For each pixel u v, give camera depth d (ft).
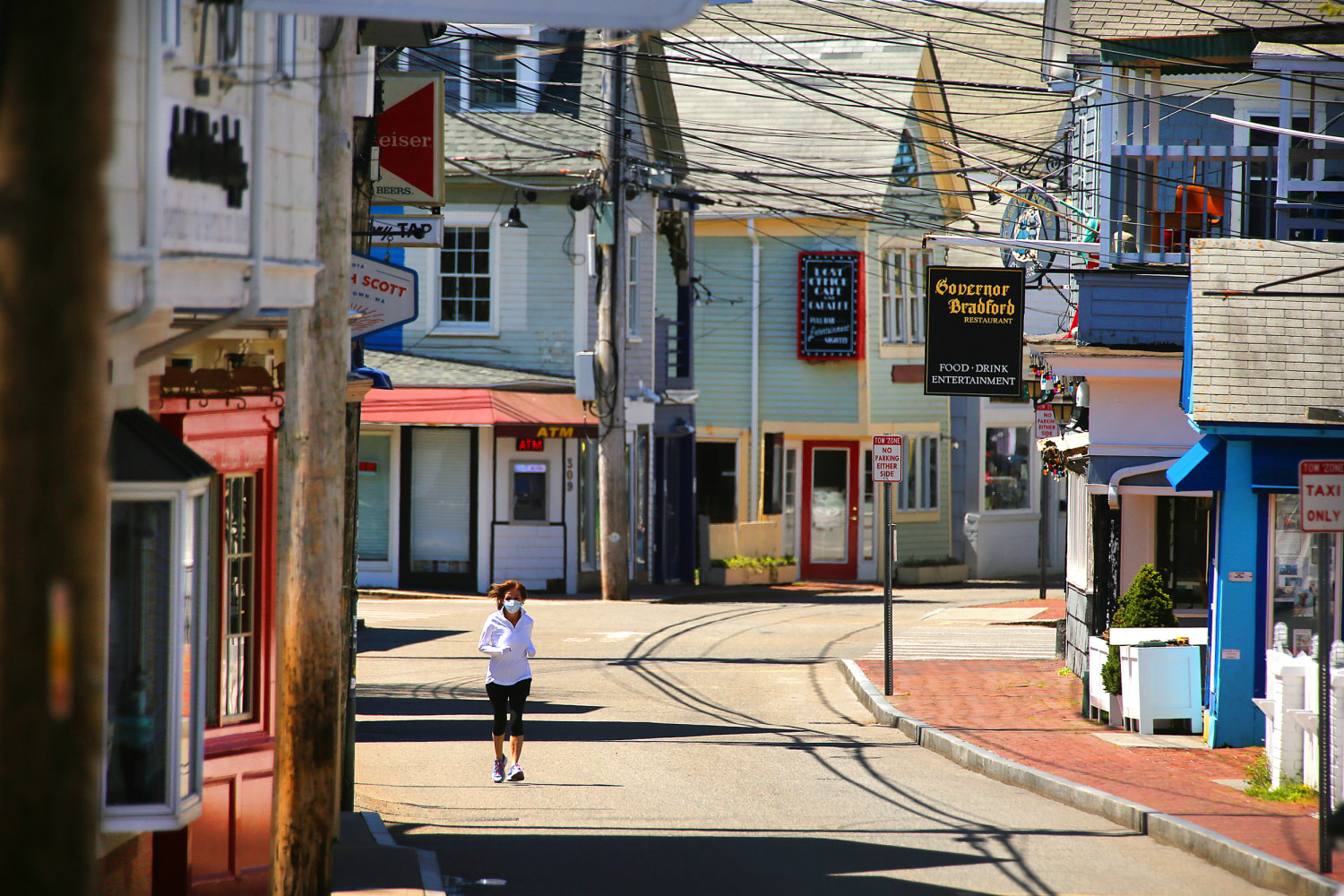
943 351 234.99
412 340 394.32
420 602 354.33
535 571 376.48
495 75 394.11
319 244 103.65
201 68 83.56
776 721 207.72
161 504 94.32
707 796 155.22
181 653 94.89
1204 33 231.30
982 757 171.32
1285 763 147.84
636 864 124.16
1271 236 228.63
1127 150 229.86
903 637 298.35
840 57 485.15
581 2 71.56
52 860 47.75
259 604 116.47
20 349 48.29
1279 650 155.33
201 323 104.68
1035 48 553.64
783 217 444.55
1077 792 150.92
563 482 376.89
